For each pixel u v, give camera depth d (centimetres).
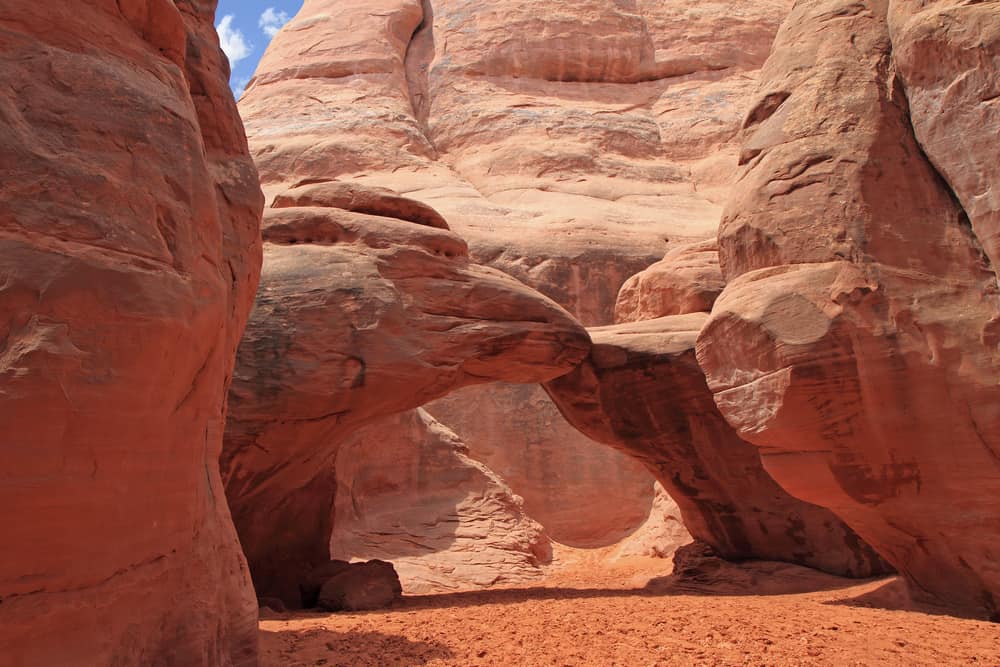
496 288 1183
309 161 3081
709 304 1375
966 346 793
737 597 970
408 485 1752
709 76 3688
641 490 2059
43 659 337
